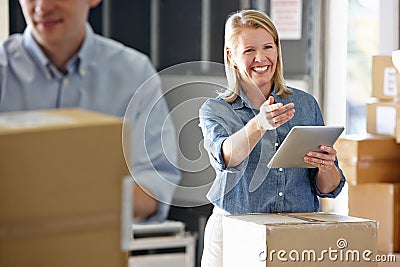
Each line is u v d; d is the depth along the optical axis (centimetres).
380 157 598
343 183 367
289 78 693
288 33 694
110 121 185
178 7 708
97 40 251
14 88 242
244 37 354
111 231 185
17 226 175
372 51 765
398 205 590
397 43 716
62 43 238
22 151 174
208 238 354
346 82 715
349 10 768
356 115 764
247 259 310
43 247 178
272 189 351
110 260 186
